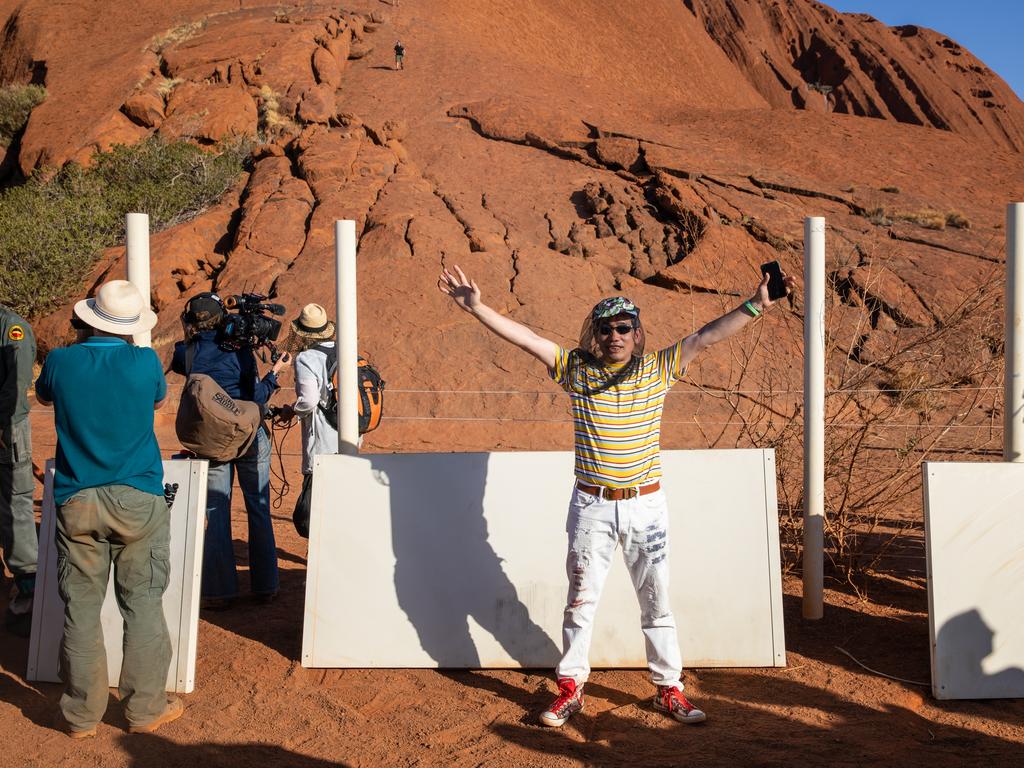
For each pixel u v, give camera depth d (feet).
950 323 23.30
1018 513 14.39
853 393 21.85
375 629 15.28
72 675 12.63
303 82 89.92
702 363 44.45
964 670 13.97
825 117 106.93
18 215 65.51
